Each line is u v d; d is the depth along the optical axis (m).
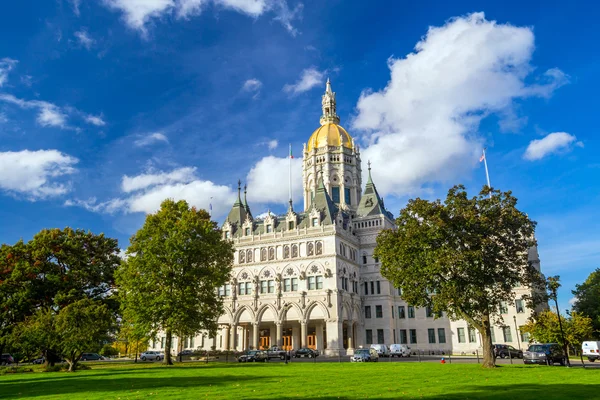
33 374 57.31
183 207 76.56
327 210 114.94
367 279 120.62
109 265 83.31
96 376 48.69
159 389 33.56
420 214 57.53
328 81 160.50
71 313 63.09
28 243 77.75
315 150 144.25
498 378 39.88
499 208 56.56
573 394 29.19
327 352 103.31
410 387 33.03
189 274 69.75
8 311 72.50
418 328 117.25
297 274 111.19
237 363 74.06
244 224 122.31
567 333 80.00
